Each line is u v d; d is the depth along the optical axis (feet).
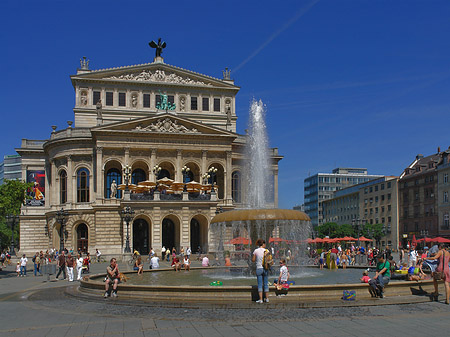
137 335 48.44
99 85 288.51
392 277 84.69
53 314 62.18
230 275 104.73
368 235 386.11
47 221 279.90
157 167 257.34
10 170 651.25
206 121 303.89
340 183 609.83
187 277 101.45
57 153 270.67
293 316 56.80
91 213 260.62
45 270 123.85
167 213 241.14
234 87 310.24
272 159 305.12
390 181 395.34
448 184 321.11
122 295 71.20
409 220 367.04
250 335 47.65
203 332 49.16
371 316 56.70
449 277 65.21
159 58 306.55
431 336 46.70
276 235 99.14
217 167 286.25
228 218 94.89
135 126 260.62
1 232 393.09
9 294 91.04
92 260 234.17
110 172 269.85
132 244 235.40
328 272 109.91
